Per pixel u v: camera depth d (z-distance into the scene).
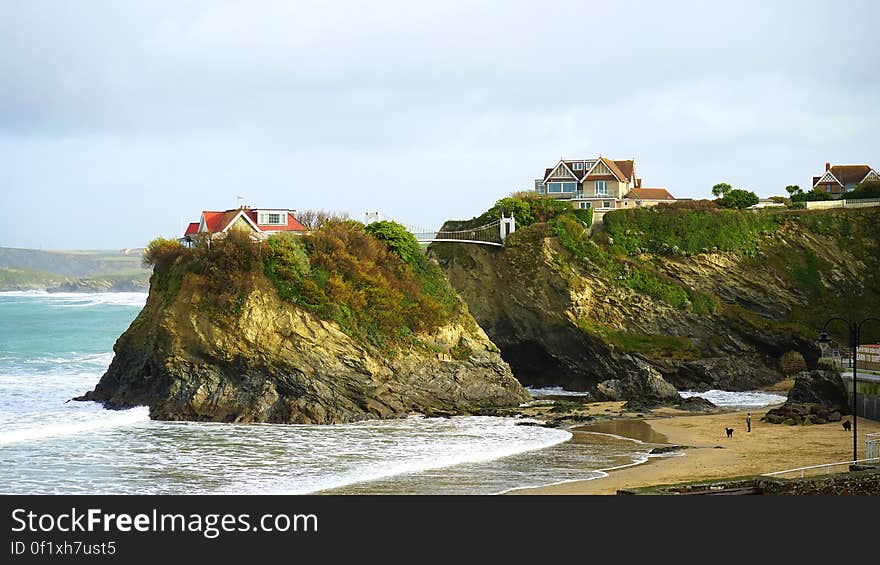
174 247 80.12
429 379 79.38
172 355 73.44
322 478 52.41
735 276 106.00
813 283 107.62
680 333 98.69
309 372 73.56
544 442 63.94
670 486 46.38
